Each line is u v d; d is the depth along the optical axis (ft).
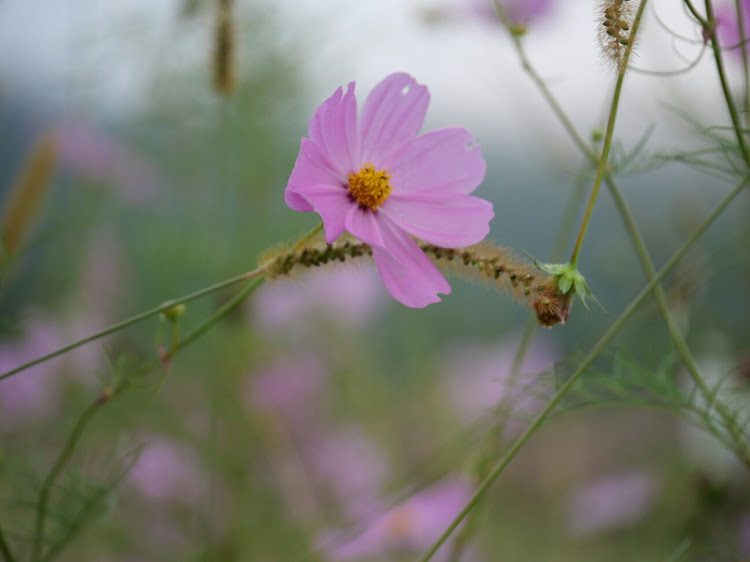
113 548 3.20
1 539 2.34
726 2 2.59
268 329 3.93
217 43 2.77
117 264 3.94
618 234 4.06
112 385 2.45
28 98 3.73
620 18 2.15
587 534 4.17
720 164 2.48
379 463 4.02
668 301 2.94
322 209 2.17
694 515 3.34
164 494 3.33
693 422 2.52
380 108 2.25
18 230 2.83
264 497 3.62
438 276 2.22
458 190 2.24
